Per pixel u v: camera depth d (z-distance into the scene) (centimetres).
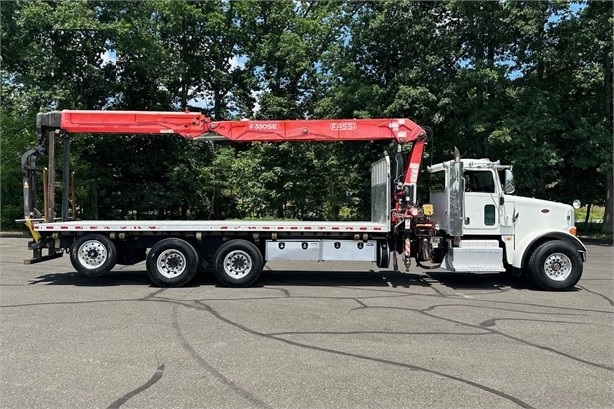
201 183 2778
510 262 1117
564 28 2233
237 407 455
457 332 717
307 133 1180
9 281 1141
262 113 2630
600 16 2114
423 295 1009
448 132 2314
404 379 529
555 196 2623
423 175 2198
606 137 2195
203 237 1126
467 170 1126
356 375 538
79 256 1098
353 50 2355
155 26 2681
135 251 1169
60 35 2438
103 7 2441
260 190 2436
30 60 2303
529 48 2259
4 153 2434
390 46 2298
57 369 551
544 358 605
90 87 2539
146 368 555
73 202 1318
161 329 715
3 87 2439
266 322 762
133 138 2777
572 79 2455
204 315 805
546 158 2111
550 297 1003
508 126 2109
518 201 1130
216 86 3134
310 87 2789
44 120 1165
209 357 593
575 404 472
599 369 569
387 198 1113
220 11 2959
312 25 2745
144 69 2627
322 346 640
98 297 954
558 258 1081
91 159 2702
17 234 2417
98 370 548
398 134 1178
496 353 622
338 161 2395
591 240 2334
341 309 860
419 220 1138
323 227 1102
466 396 486
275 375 536
